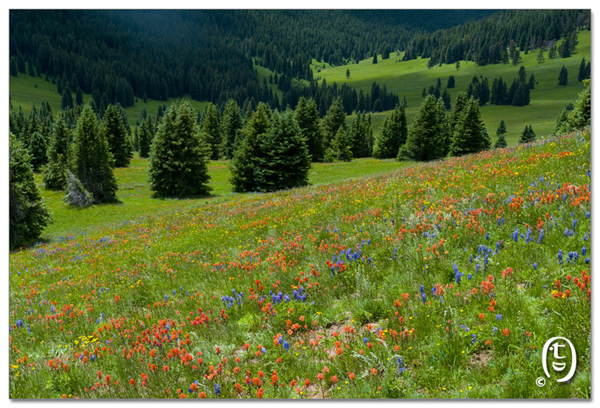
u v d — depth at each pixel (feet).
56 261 51.65
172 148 166.61
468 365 12.97
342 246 24.11
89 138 162.91
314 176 207.41
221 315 19.25
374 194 40.57
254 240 34.78
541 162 33.14
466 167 44.16
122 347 18.26
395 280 18.78
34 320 25.49
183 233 48.67
